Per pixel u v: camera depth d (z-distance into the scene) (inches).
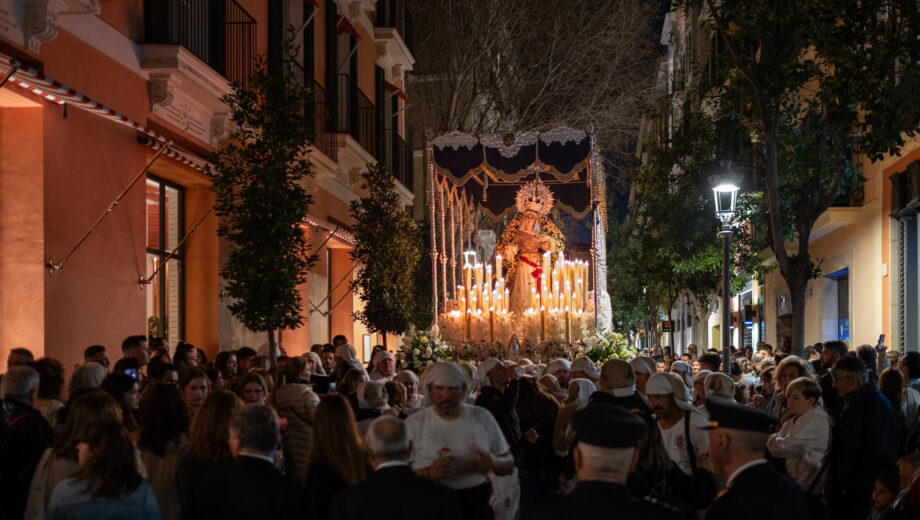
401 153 1096.8
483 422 246.4
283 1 730.2
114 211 470.9
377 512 175.5
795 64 476.1
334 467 221.9
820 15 460.4
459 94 1275.8
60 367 294.7
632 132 1275.8
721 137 739.4
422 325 992.9
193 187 607.2
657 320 1461.6
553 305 683.4
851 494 297.1
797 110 553.0
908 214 702.5
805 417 287.4
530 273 730.2
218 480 191.5
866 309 812.0
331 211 864.3
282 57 712.4
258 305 459.2
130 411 272.7
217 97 557.6
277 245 461.4
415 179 1338.6
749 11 466.6
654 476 230.8
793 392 290.7
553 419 315.0
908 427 348.2
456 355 656.4
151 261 551.5
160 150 479.5
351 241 872.3
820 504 295.3
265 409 197.9
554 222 828.0
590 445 150.9
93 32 451.5
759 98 481.7
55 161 414.0
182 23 541.0
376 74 1042.7
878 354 593.9
